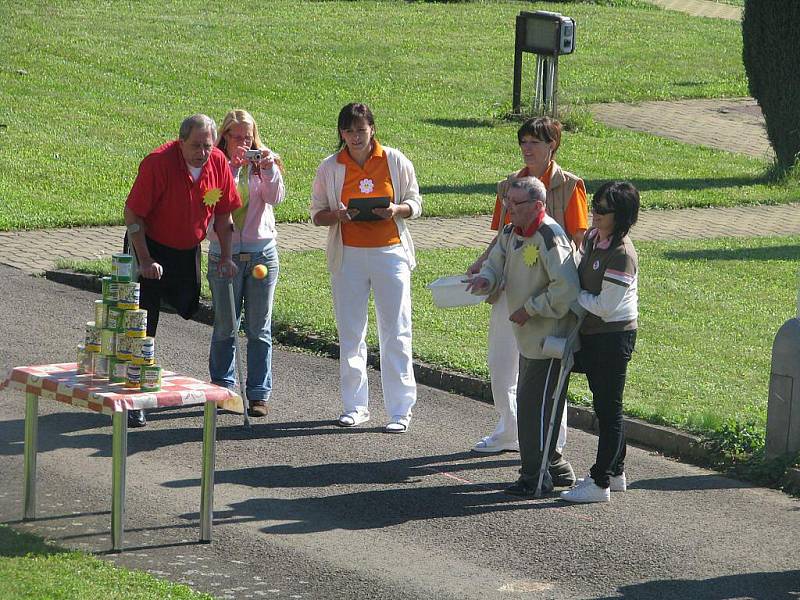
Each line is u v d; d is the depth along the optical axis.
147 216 27.84
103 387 21.38
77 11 100.00
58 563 20.22
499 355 27.27
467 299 26.31
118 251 46.50
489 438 28.06
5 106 70.75
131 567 20.80
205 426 21.89
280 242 48.97
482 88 86.12
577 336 24.44
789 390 26.97
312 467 26.56
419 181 61.41
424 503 24.75
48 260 44.53
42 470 25.39
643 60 100.00
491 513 24.34
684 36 110.94
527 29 77.06
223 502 24.23
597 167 67.38
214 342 29.59
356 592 20.41
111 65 84.00
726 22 120.19
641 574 21.70
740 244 52.50
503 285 25.81
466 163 66.44
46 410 29.55
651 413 30.09
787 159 67.44
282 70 87.06
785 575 21.84
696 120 81.88
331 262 28.91
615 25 113.06
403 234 28.95
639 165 68.56
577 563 22.08
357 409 29.55
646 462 28.06
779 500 25.88
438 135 72.56
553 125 26.14
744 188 64.56
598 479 25.11
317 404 30.94
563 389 24.89
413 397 29.38
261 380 29.89
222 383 29.64
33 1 102.12
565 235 24.53
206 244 48.09
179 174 27.47
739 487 26.58
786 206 62.16
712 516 24.69
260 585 20.45
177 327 37.19
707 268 47.59
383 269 28.69
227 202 28.23
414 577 21.14
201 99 77.50
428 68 91.00
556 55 76.38
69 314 37.84
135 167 61.00
